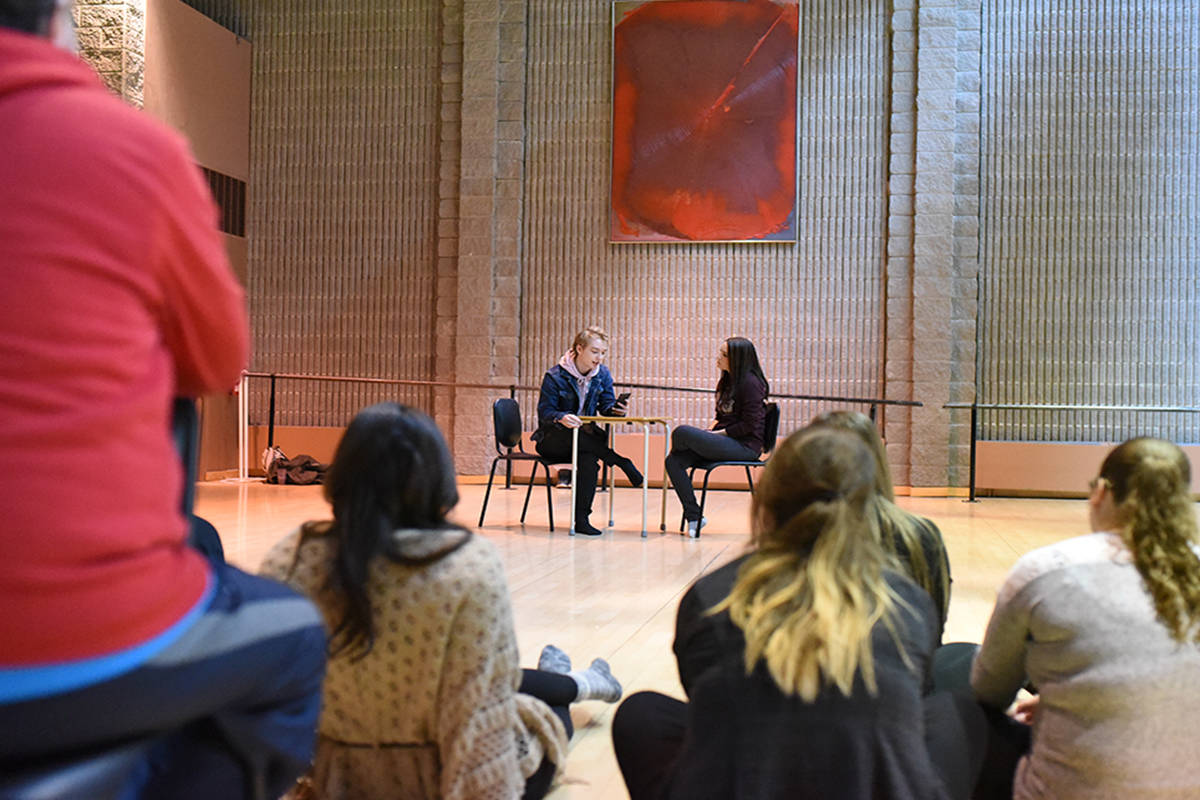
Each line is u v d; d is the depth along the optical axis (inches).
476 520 279.9
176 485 37.1
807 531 60.4
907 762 56.3
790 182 374.6
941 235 364.8
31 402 32.4
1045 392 366.3
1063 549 70.8
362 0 401.7
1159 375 361.1
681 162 379.9
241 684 39.1
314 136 404.8
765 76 375.2
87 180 34.2
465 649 67.5
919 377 366.3
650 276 385.1
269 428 390.3
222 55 386.6
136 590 34.6
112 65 327.3
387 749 70.6
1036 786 70.9
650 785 74.0
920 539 82.7
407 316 400.5
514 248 388.2
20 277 32.7
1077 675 68.4
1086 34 362.9
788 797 56.2
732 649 59.5
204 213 38.2
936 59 365.7
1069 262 364.8
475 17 389.1
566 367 257.8
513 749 69.2
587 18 386.9
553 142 389.4
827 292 376.5
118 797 36.2
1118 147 362.0
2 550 31.8
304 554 68.8
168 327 37.7
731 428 251.0
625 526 272.1
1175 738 66.4
